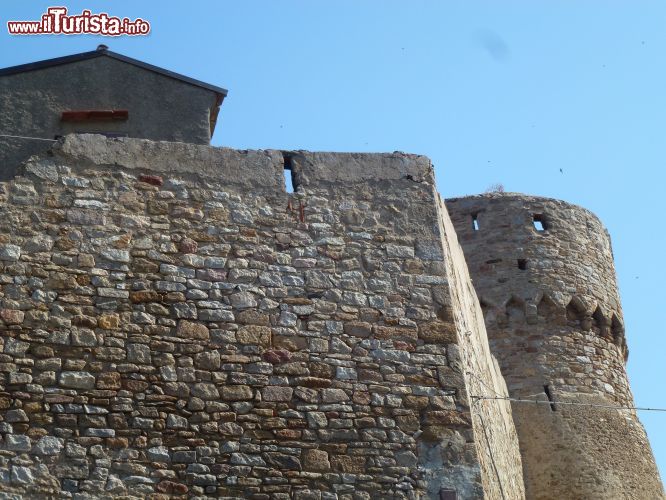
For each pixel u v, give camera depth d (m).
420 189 15.02
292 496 12.84
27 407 12.62
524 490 23.41
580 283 26.05
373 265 14.35
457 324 14.79
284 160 14.83
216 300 13.65
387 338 13.91
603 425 24.69
